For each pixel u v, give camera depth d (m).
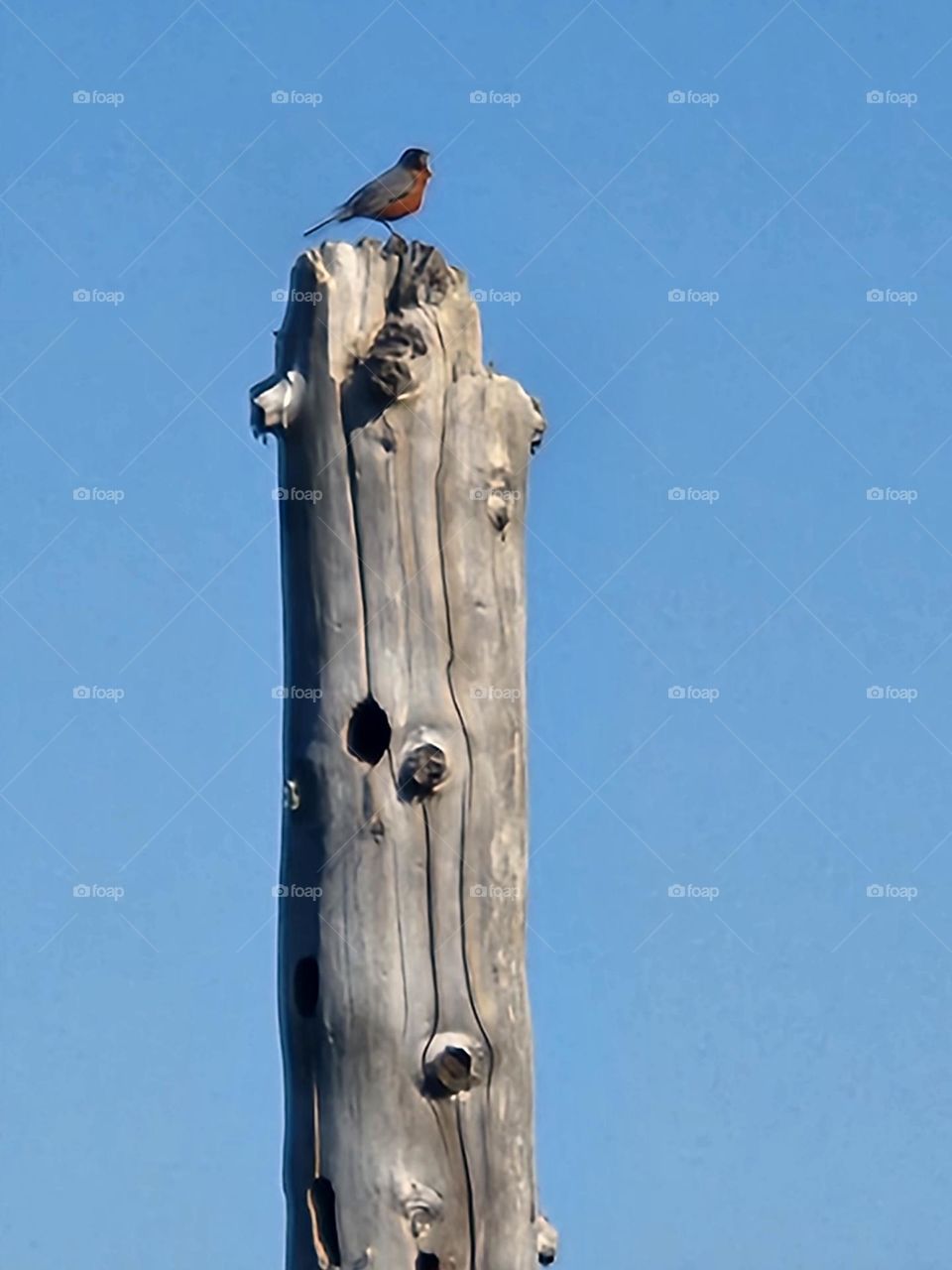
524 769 10.84
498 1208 10.46
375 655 10.72
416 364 10.86
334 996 10.48
